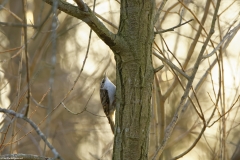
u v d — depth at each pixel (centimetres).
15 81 1281
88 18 565
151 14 612
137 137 598
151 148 1472
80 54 1780
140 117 600
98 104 1844
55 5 429
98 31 576
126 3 609
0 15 1524
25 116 471
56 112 1538
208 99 1527
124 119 602
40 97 1533
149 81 607
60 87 1666
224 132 853
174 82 962
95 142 1820
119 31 612
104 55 1700
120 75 608
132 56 600
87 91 1655
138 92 600
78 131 1759
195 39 941
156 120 910
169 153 1631
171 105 1641
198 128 1463
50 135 1631
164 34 1551
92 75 1531
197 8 1324
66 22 1584
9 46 1488
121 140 602
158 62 1514
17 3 1532
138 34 602
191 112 1473
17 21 1514
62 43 1833
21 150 1503
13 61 1368
